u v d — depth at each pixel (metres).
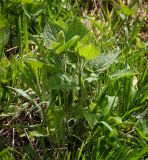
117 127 0.98
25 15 1.23
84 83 0.94
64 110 0.93
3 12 1.25
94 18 1.33
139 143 0.98
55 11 1.33
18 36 1.15
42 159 0.93
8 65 1.12
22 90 1.00
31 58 0.89
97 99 0.98
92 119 0.89
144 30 1.44
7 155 0.88
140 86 1.09
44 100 0.96
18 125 0.97
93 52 0.82
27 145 0.98
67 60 0.89
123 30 1.36
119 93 1.04
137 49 1.31
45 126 1.00
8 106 1.00
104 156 0.92
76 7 1.44
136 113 1.05
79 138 0.94
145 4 1.54
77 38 0.82
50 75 1.01
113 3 1.51
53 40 0.90
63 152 0.92
